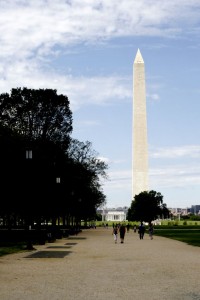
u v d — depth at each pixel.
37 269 27.81
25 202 67.44
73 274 25.36
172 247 53.41
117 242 65.31
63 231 87.00
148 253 43.00
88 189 115.69
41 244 57.78
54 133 91.12
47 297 17.80
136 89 140.62
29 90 92.75
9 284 21.30
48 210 80.38
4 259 35.16
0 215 88.75
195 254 41.81
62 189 91.19
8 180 66.31
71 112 93.44
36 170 68.00
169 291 19.42
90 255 40.00
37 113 90.81
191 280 23.02
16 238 69.75
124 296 18.14
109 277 24.12
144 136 142.25
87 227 185.25
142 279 23.38
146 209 178.88
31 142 80.56
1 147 67.25
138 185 145.00
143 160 144.25
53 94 92.50
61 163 90.06
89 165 116.25
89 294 18.61
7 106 91.62
